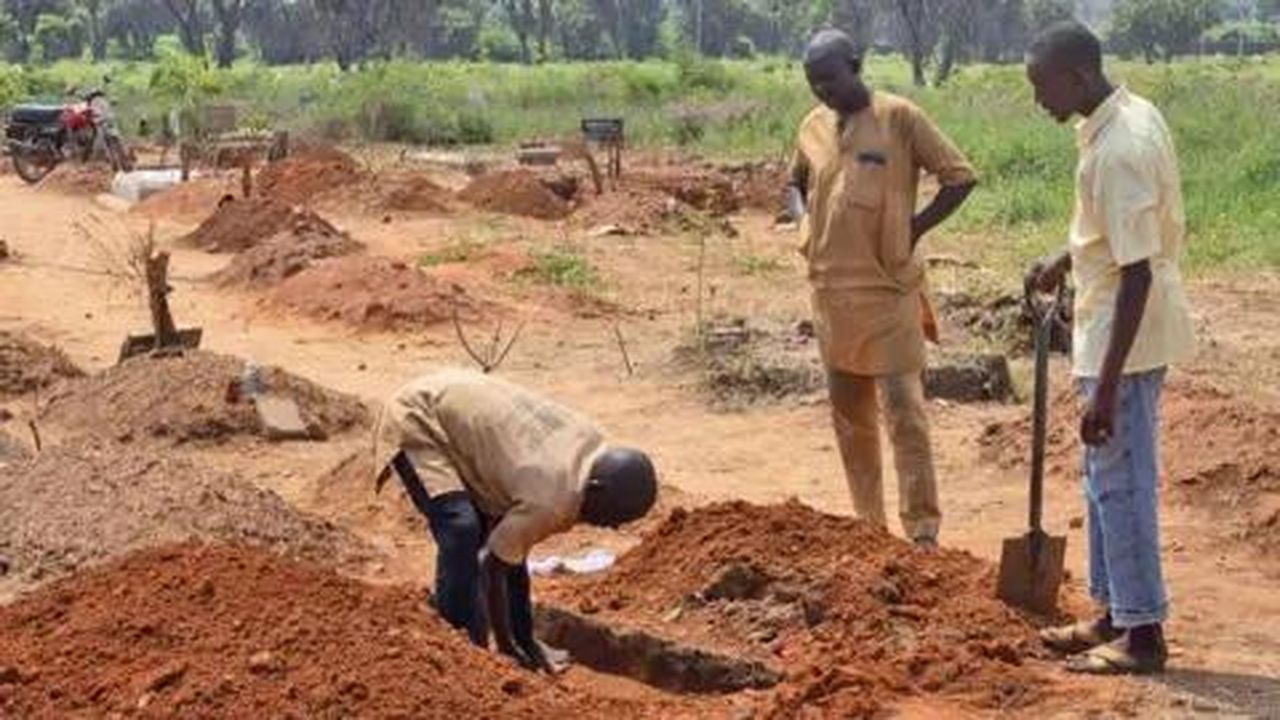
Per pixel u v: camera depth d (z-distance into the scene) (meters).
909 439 6.93
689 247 18.20
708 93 39.75
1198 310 14.30
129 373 10.02
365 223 20.25
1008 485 8.77
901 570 6.25
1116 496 5.71
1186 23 76.44
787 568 6.25
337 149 30.77
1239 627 6.46
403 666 4.94
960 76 46.69
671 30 88.50
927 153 6.91
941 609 6.11
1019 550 6.21
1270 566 7.34
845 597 6.08
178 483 7.50
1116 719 5.45
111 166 26.59
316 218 17.53
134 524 7.11
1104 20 97.50
